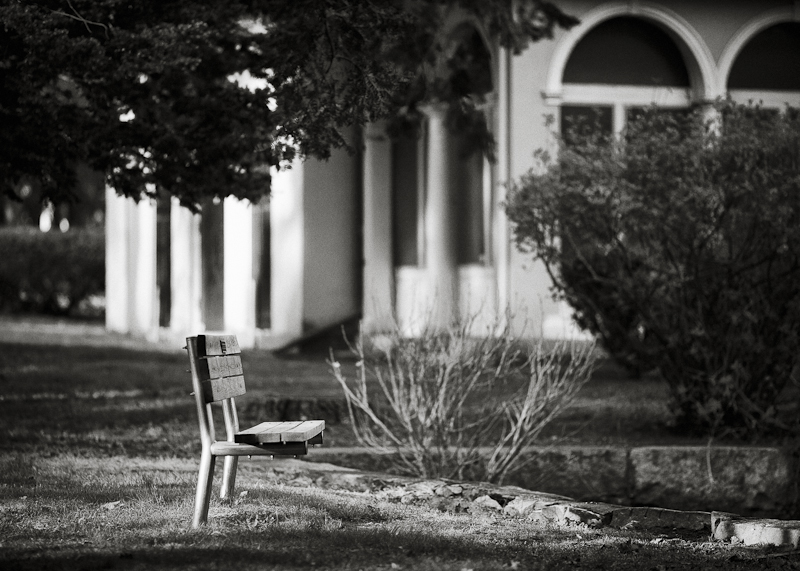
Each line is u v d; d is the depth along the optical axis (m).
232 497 11.49
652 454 16.91
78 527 9.95
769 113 18.66
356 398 16.64
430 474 15.62
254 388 23.88
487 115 29.73
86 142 15.85
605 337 24.47
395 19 15.41
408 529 10.41
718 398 18.92
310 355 31.95
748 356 18.77
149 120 16.66
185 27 14.58
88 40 13.88
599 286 22.25
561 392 16.44
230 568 8.48
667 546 10.63
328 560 8.85
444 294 30.36
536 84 28.59
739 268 18.31
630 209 18.31
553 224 19.62
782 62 30.72
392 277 32.62
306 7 15.14
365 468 16.12
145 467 14.37
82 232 52.78
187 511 10.77
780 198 17.58
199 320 35.53
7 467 13.96
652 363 20.33
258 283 34.06
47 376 25.53
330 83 15.22
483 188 30.55
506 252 27.66
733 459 17.16
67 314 53.41
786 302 18.45
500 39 21.89
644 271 19.23
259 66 16.72
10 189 16.77
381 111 15.27
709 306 18.84
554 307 27.47
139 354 31.06
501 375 16.50
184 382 25.08
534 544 10.16
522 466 16.38
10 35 14.33
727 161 17.77
